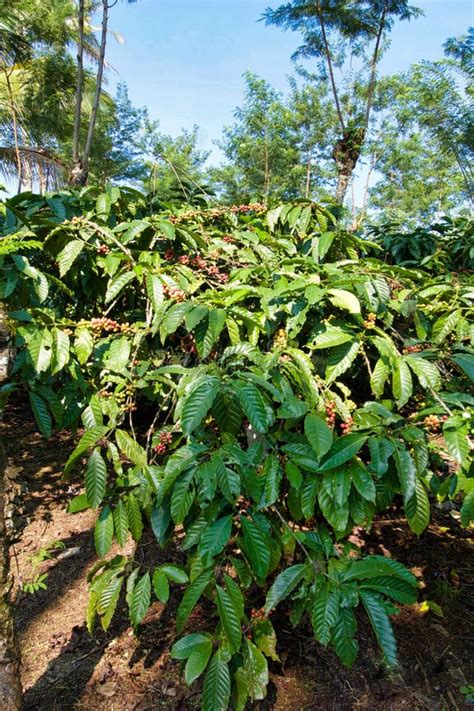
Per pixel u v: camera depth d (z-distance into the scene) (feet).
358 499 4.19
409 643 6.04
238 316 4.91
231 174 48.98
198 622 6.26
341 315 5.55
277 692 5.31
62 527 8.64
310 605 4.16
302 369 4.64
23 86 28.22
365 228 13.44
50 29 27.58
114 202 6.68
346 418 4.62
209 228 7.38
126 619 6.39
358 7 28.53
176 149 58.90
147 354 5.79
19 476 10.24
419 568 7.50
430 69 26.11
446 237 11.97
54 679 5.48
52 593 6.93
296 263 5.61
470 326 5.13
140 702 5.18
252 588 6.14
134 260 5.82
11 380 5.62
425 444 4.16
